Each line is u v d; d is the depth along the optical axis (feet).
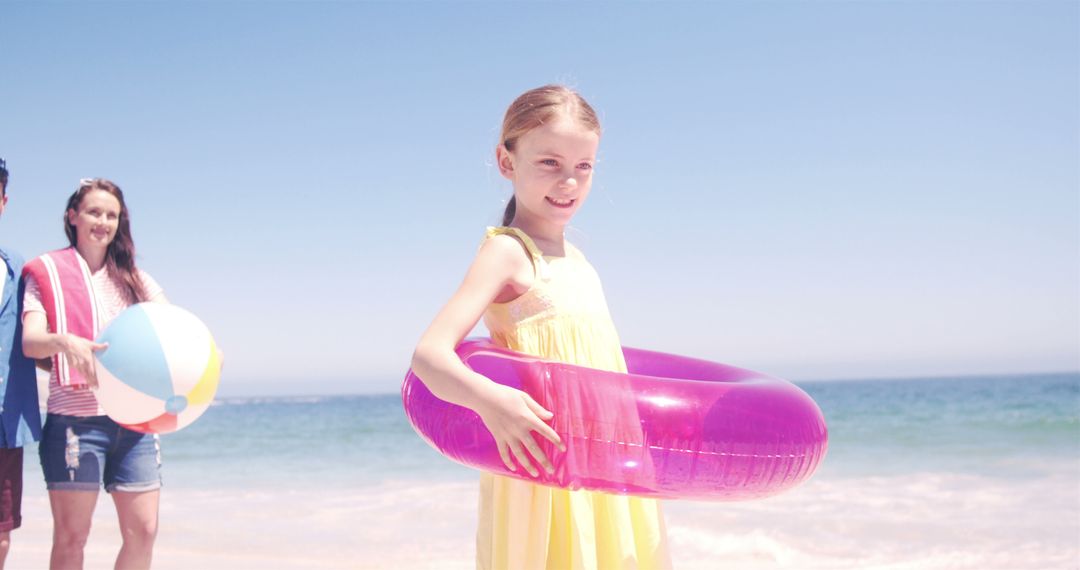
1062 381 175.11
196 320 11.60
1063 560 15.03
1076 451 33.55
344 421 78.13
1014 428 46.39
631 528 6.55
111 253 12.68
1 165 11.73
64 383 11.46
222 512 22.80
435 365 5.91
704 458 5.92
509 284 6.64
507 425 5.67
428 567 15.39
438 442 6.45
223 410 126.41
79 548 11.59
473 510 21.98
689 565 15.38
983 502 21.59
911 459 33.17
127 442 11.91
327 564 15.81
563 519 6.46
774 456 6.15
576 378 5.99
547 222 7.15
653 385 6.21
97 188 12.40
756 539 17.22
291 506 23.85
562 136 6.77
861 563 15.20
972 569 14.60
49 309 11.67
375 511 22.38
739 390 6.52
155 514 12.06
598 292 7.25
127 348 10.77
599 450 5.80
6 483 11.29
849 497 22.86
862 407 82.23
